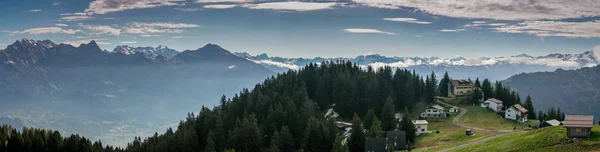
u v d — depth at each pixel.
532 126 196.12
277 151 185.62
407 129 191.62
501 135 173.38
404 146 178.75
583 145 125.25
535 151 129.75
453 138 182.62
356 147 184.88
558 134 135.00
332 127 195.12
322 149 189.38
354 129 187.75
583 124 130.62
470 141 168.38
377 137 183.62
